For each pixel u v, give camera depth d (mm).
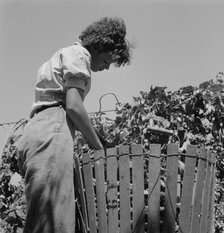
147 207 3455
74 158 3650
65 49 3598
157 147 3477
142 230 3416
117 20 3748
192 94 5246
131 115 5195
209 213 3717
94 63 3754
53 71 3574
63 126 3484
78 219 3697
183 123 5176
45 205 3354
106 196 3521
